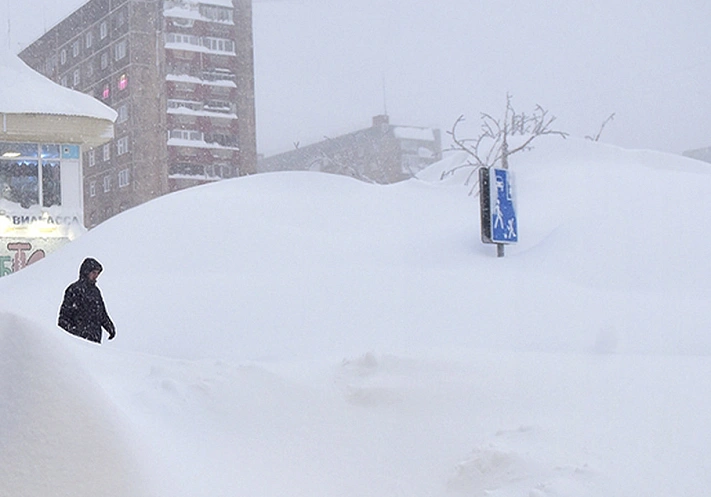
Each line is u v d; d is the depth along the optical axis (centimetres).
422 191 2236
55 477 347
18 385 368
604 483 383
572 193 1859
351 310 1172
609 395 499
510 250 1593
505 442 449
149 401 551
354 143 8669
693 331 902
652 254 1337
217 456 469
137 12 5528
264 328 1121
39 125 2544
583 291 1175
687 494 364
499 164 2355
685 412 455
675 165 2236
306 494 431
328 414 534
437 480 438
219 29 5706
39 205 2631
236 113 5750
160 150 5528
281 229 1845
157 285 1457
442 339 956
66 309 915
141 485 369
